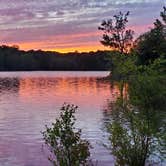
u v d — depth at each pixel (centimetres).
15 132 3094
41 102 6500
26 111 5038
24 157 2147
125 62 1387
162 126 1340
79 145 1146
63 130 1143
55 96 7825
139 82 1346
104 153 2148
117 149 1396
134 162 1328
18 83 13375
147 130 1320
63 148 1156
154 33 5556
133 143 1377
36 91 9462
